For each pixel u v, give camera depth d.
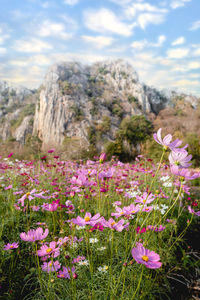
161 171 3.61
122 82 78.31
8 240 2.04
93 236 1.79
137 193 2.34
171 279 1.72
